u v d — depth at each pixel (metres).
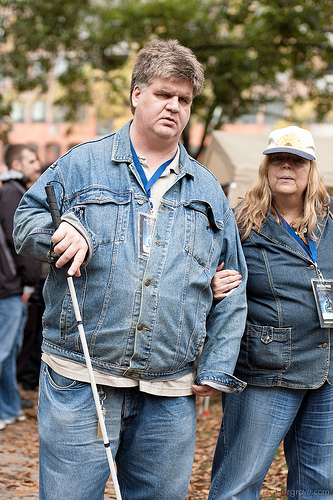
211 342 3.13
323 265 3.47
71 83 18.42
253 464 3.45
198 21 16.33
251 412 3.46
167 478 2.99
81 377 2.83
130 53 17.81
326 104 17.50
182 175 3.02
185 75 2.89
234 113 18.30
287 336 3.41
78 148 2.98
